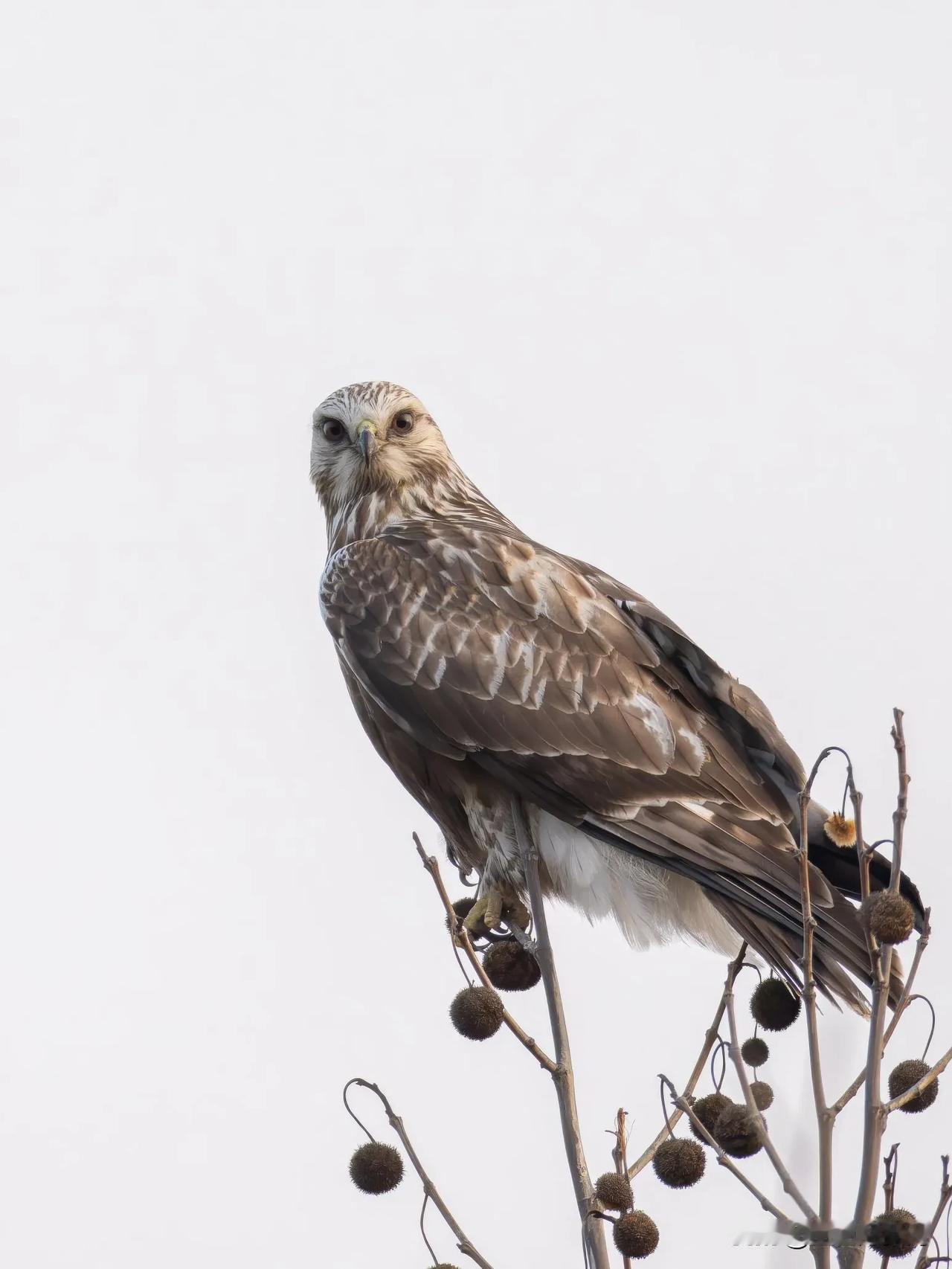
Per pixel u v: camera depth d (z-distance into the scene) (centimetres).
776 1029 826
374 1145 845
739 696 1108
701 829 1067
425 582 1181
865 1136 634
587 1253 747
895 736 681
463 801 1156
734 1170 659
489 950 937
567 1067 789
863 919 672
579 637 1138
